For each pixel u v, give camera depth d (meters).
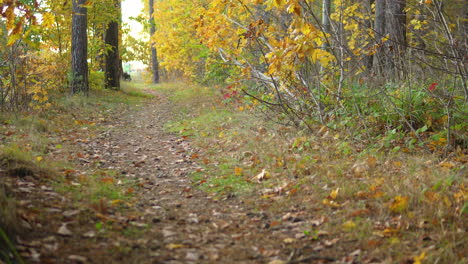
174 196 4.82
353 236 3.53
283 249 3.37
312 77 7.89
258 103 9.12
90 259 2.93
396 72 7.43
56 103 10.76
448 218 3.70
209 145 7.53
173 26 23.89
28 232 3.17
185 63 23.19
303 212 4.12
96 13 15.04
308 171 5.30
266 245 3.45
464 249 3.20
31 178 4.43
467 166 5.00
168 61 25.20
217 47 8.79
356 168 5.11
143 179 5.48
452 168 5.06
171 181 5.45
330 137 6.66
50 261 2.80
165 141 8.17
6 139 6.65
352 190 4.49
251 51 9.46
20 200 3.70
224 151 7.00
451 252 3.11
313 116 7.70
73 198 4.18
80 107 11.40
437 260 2.98
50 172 4.82
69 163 5.79
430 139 6.18
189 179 5.55
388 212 3.85
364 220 3.80
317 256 3.18
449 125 5.74
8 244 2.86
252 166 5.87
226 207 4.43
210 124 9.28
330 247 3.38
